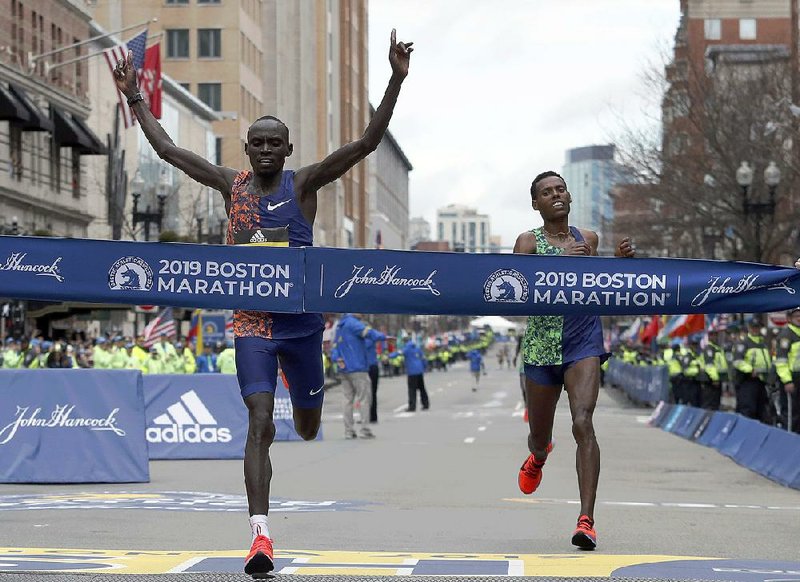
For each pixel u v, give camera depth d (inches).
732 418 1400.1
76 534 639.8
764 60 3046.3
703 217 3006.9
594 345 567.5
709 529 686.5
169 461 1229.7
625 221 3484.3
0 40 2874.0
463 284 516.4
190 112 4680.1
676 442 1590.8
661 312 527.8
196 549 581.6
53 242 507.5
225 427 1257.4
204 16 5374.0
